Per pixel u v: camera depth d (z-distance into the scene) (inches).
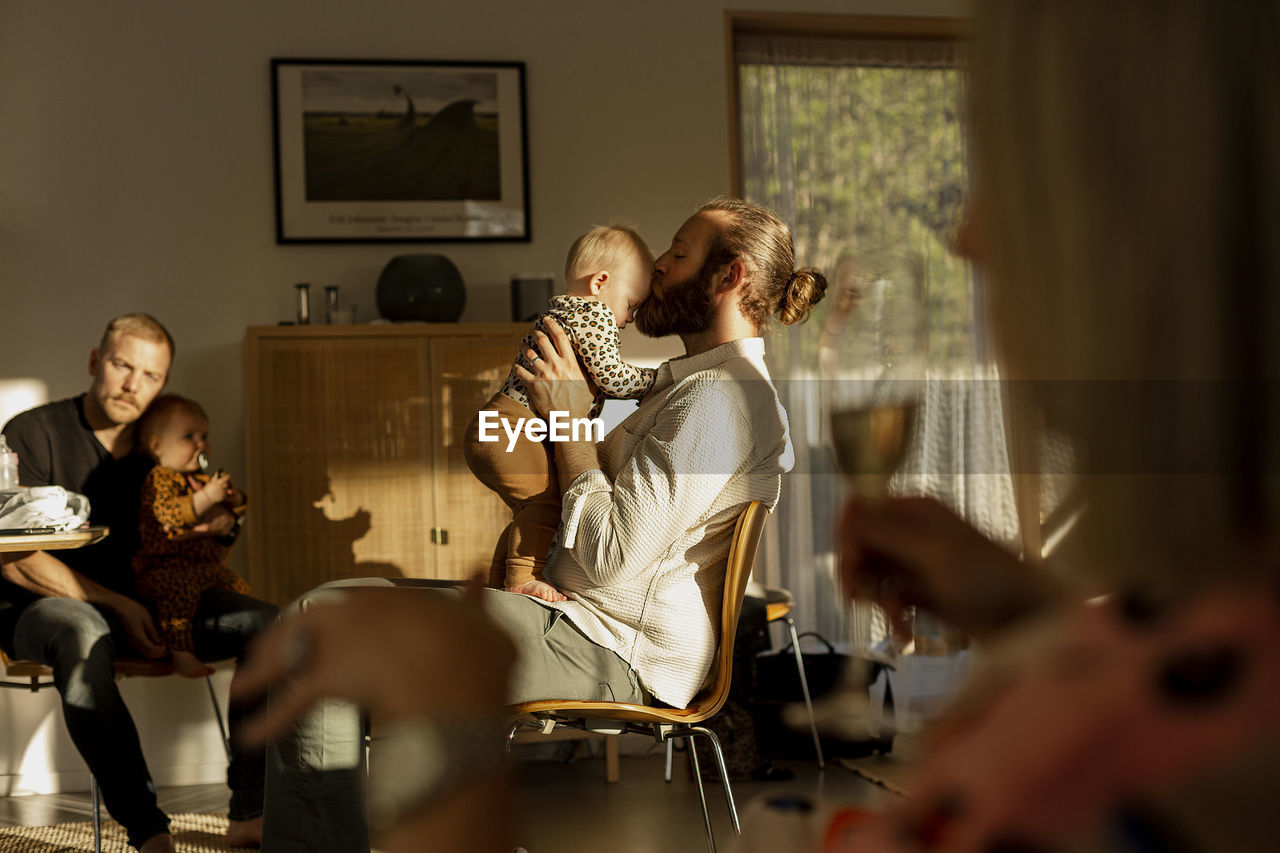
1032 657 7.3
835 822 10.3
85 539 87.0
